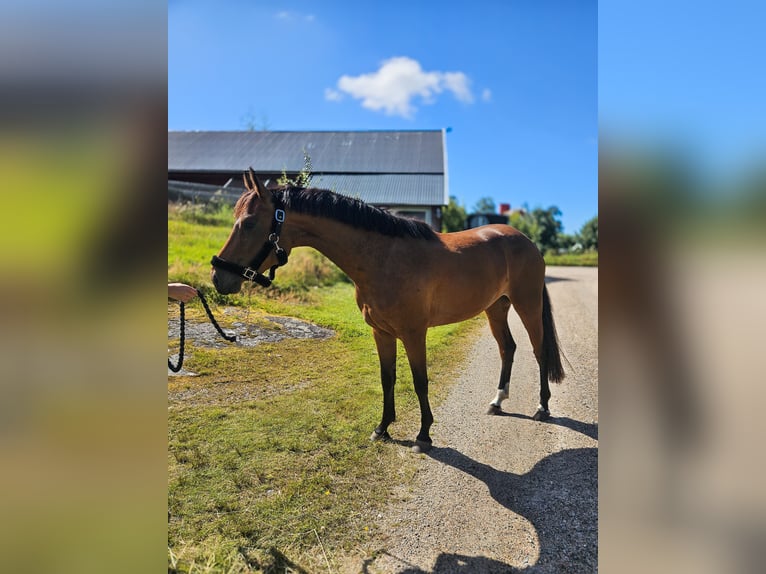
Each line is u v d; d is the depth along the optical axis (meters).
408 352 2.86
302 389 3.79
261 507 2.25
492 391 3.99
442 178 15.63
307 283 7.68
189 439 2.88
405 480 2.55
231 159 16.45
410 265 2.74
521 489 2.48
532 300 3.53
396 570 1.89
